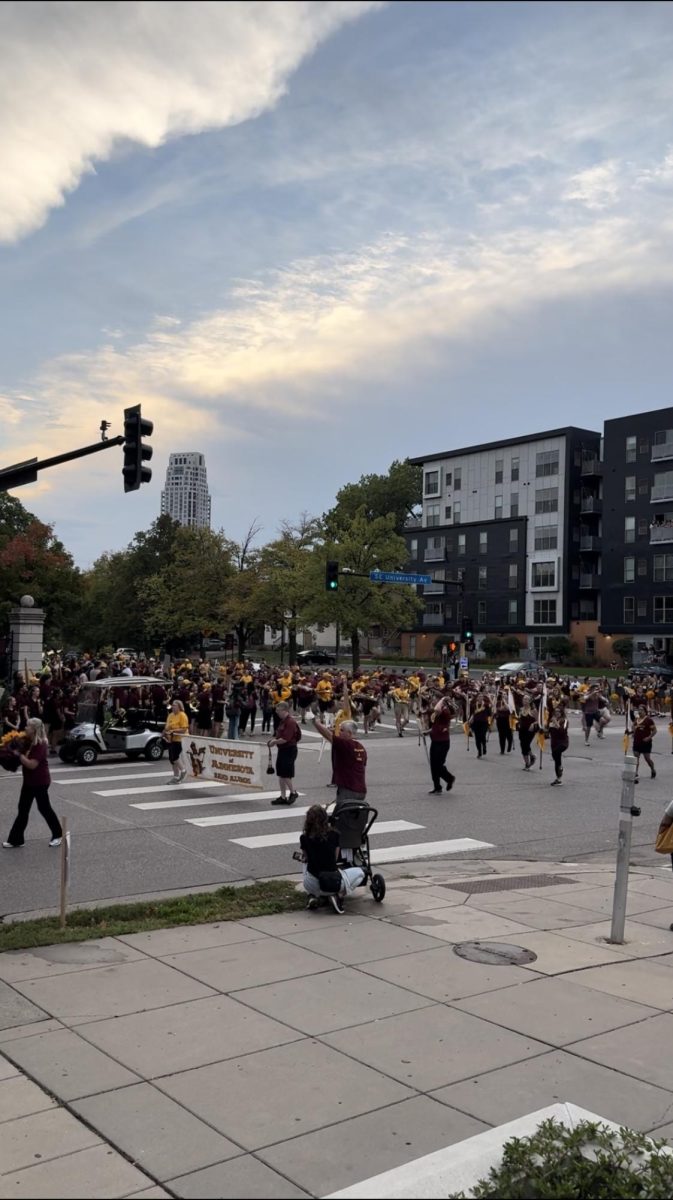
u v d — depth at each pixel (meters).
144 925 8.86
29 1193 4.31
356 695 30.89
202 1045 5.98
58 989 7.06
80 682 27.53
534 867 12.55
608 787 20.08
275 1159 4.60
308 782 19.16
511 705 25.27
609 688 46.19
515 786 19.77
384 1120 4.99
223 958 7.88
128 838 13.65
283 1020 6.43
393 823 15.47
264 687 31.28
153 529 79.25
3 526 61.16
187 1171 4.50
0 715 23.23
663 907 10.13
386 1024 6.38
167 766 21.44
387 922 9.16
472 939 8.57
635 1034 6.27
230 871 11.82
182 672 36.03
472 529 80.69
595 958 8.05
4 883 11.00
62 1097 5.25
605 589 71.25
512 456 78.19
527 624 76.19
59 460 15.93
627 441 70.44
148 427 16.11
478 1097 5.28
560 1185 4.11
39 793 12.88
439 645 79.81
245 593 65.56
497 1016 6.56
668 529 67.69
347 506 92.19
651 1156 4.36
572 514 74.25
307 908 9.66
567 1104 5.16
